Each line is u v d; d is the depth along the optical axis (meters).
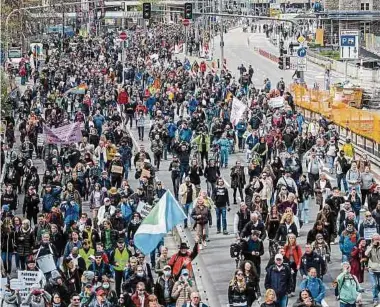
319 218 46.44
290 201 48.91
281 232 44.12
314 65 190.62
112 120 82.88
